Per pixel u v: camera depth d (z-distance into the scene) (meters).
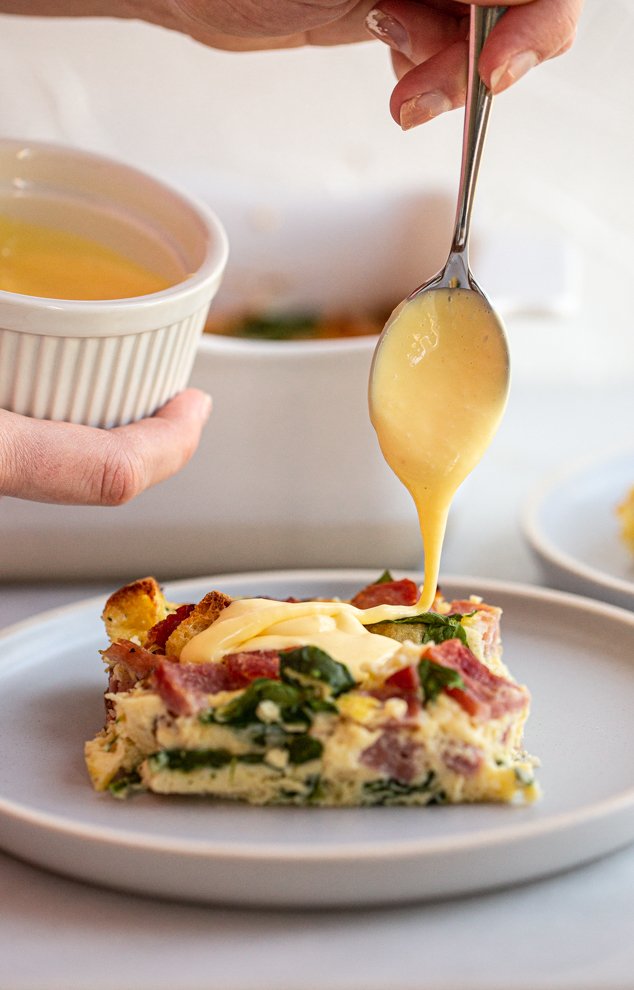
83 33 0.96
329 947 0.52
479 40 0.57
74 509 0.71
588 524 0.78
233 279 0.95
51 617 0.66
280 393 0.70
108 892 0.54
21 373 0.58
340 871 0.52
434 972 0.51
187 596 0.68
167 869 0.53
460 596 0.68
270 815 0.56
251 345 0.70
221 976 0.51
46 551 0.73
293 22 0.63
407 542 0.74
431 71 0.61
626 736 0.60
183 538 0.73
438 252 0.93
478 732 0.56
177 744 0.56
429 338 0.59
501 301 0.84
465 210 0.58
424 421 0.59
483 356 0.59
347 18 0.69
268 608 0.59
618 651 0.65
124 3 0.69
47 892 0.54
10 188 0.62
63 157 0.62
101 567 0.73
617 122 1.01
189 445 0.62
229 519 0.72
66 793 0.57
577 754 0.59
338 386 0.70
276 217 0.93
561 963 0.52
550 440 0.91
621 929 0.53
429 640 0.59
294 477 0.72
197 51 0.98
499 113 1.01
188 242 0.62
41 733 0.60
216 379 0.70
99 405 0.59
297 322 0.94
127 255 0.62
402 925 0.53
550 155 1.02
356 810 0.56
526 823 0.54
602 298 1.06
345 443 0.71
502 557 0.78
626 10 0.96
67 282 0.61
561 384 1.06
